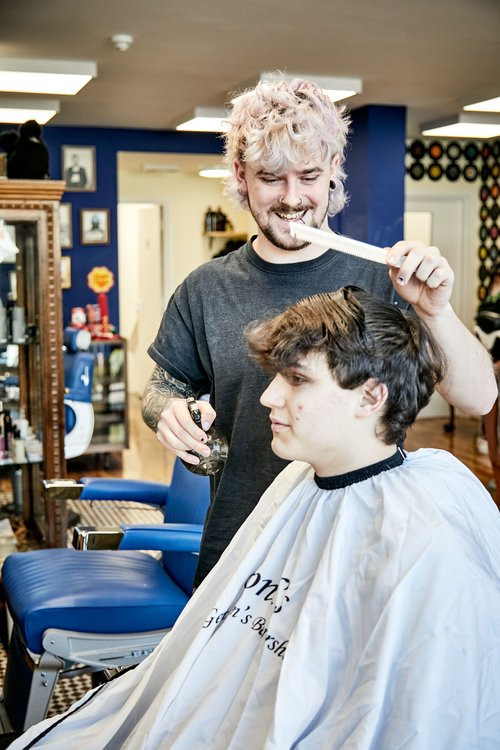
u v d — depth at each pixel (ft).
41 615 7.30
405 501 3.52
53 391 13.46
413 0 11.75
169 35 13.56
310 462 3.80
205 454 4.83
